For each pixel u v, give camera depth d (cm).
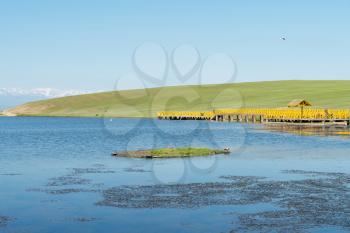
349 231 2247
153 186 3406
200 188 3319
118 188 3341
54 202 2906
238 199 2942
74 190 3278
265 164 4444
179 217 2523
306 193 3098
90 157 5244
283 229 2286
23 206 2805
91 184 3506
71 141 7869
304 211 2623
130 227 2355
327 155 5081
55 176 3891
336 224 2361
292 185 3381
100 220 2483
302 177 3712
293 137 7531
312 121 10862
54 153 5772
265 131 9144
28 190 3288
